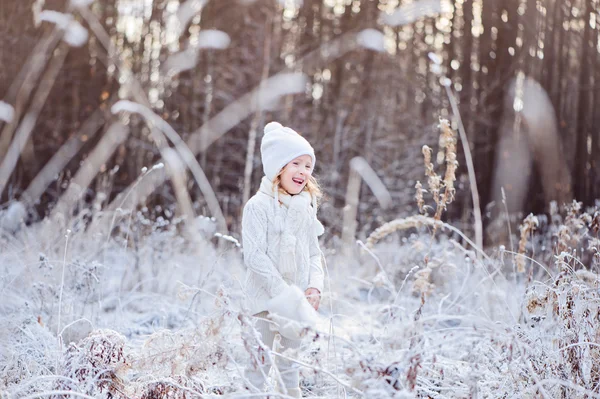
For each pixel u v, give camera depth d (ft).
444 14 39.45
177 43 36.06
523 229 12.92
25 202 23.36
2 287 14.56
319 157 38.19
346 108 40.37
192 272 19.35
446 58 39.47
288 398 7.56
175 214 26.99
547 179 20.75
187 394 9.19
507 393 9.36
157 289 18.40
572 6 33.60
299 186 10.52
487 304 13.60
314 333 7.87
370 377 7.75
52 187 31.04
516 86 31.94
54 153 35.53
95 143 33.91
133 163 33.12
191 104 38.01
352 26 42.11
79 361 9.39
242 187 35.63
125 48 36.99
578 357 9.50
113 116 32.86
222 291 8.93
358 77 40.96
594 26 33.09
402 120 39.58
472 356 8.90
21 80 21.09
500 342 8.68
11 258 18.52
